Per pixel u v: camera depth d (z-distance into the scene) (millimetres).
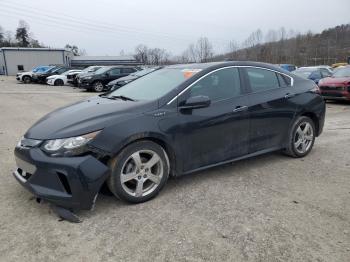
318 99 5531
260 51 58125
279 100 4949
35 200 3869
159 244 2980
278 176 4602
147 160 3832
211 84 4359
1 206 3727
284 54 60031
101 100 4461
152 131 3711
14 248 2943
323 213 3525
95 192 3398
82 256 2826
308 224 3299
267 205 3711
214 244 2971
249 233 3141
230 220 3381
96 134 3438
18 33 99062
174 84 4203
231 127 4422
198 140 4137
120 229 3232
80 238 3088
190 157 4121
